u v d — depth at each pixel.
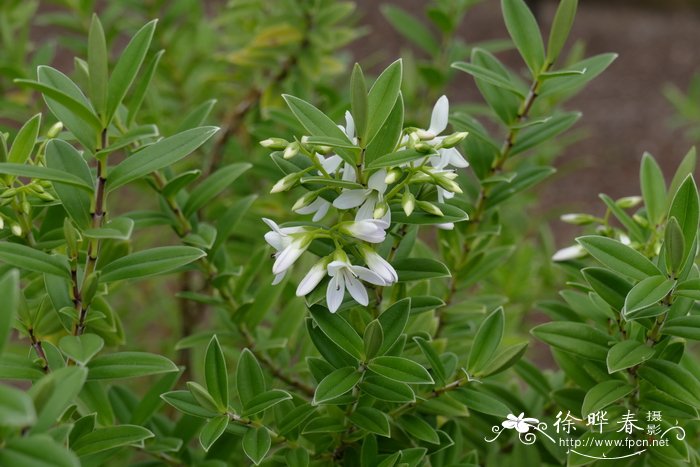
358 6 2.10
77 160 0.46
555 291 0.75
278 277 0.46
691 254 0.45
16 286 0.39
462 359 0.55
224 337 0.55
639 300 0.44
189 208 0.53
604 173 1.73
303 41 0.69
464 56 0.73
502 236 0.68
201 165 0.76
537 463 0.52
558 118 0.54
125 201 0.93
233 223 0.54
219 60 0.72
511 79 0.54
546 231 0.77
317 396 0.45
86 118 0.44
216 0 1.41
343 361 0.47
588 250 0.46
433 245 0.98
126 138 0.45
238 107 0.71
